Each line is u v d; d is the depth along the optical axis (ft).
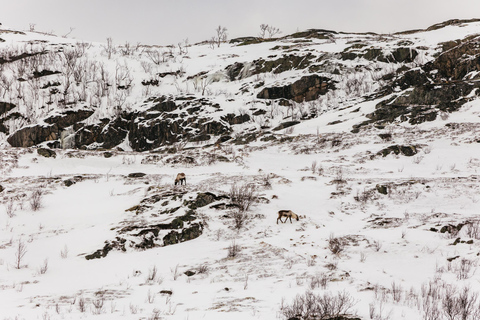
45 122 221.66
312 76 262.06
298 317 21.81
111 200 77.46
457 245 41.63
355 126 162.30
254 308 24.39
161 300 28.96
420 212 64.59
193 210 63.46
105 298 30.14
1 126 227.40
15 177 96.07
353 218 65.87
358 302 25.50
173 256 46.96
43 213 70.90
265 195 75.87
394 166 106.83
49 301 29.25
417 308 24.80
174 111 240.53
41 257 48.42
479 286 29.32
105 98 261.44
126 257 48.55
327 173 100.27
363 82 263.08
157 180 95.71
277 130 204.13
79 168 114.83
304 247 46.03
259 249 46.24
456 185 77.77
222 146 152.97
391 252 41.73
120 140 238.89
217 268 39.50
